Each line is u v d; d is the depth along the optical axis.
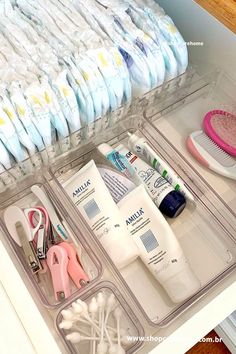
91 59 0.57
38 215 0.57
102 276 0.53
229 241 0.59
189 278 0.54
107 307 0.50
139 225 0.57
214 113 0.68
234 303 0.47
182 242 0.60
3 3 0.61
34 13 0.62
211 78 0.70
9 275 0.44
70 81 0.57
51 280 0.54
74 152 0.63
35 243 0.55
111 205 0.56
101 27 0.63
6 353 0.40
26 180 0.60
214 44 0.68
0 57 0.58
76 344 0.49
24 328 0.42
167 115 0.71
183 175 0.63
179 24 0.72
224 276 0.52
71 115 0.58
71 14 0.63
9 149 0.55
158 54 0.62
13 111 0.53
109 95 0.61
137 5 0.66
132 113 0.67
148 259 0.56
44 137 0.57
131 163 0.63
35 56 0.58
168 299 0.56
